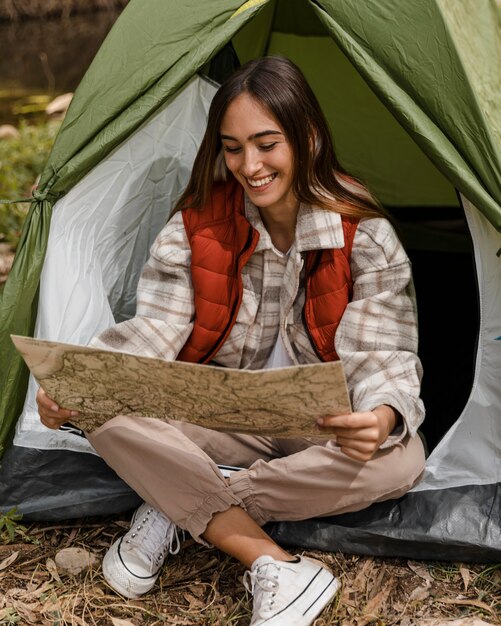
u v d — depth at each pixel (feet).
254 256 6.19
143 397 5.38
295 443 6.42
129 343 6.13
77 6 23.15
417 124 6.06
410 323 6.09
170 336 6.16
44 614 5.93
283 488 6.02
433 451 6.49
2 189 13.00
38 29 22.68
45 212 6.66
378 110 10.38
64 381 5.34
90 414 5.73
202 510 5.86
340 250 5.96
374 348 5.95
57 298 6.79
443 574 6.19
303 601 5.54
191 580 6.22
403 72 6.13
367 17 6.24
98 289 7.04
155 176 7.36
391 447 5.91
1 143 14.82
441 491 6.41
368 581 6.14
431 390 8.27
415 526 6.23
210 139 5.99
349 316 5.97
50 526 6.79
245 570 6.25
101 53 6.60
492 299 6.23
